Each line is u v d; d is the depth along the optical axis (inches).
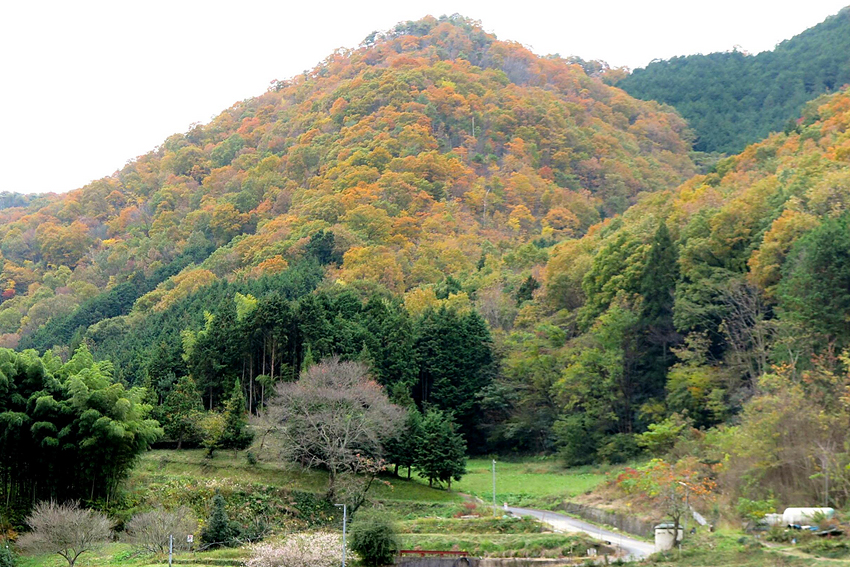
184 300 4687.5
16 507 2236.7
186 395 2888.8
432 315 3673.7
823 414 1988.2
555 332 3472.0
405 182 6299.2
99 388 2391.7
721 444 2187.5
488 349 3580.2
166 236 7190.0
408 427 2743.6
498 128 7760.8
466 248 5639.8
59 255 7436.0
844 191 3070.9
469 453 3444.9
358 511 2338.8
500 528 2082.9
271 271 5068.9
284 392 2652.6
